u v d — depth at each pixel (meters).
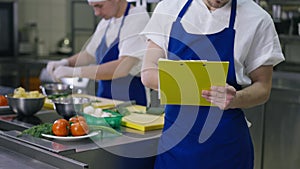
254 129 3.38
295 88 3.24
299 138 3.19
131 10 2.57
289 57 4.04
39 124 1.95
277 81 3.57
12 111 2.22
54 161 1.52
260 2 3.83
